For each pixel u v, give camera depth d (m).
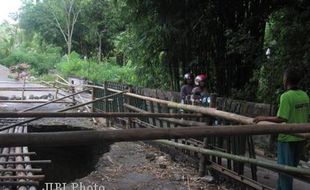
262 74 8.45
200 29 9.71
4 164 5.80
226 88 9.59
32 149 8.73
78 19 37.38
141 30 10.33
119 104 10.42
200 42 9.90
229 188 5.72
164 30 9.33
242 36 8.27
